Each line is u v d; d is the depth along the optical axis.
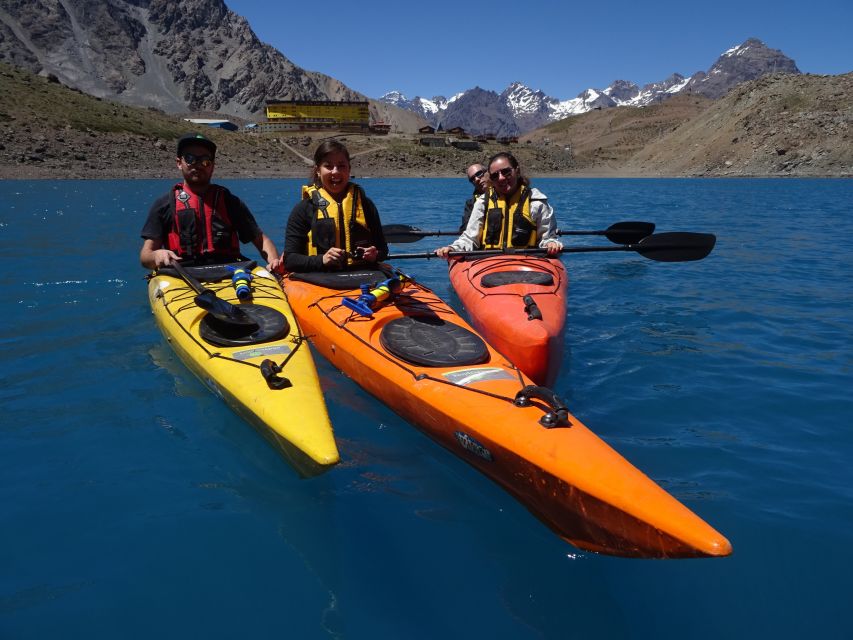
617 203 21.77
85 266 7.07
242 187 31.25
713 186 41.47
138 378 3.72
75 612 1.88
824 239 10.61
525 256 5.16
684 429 3.19
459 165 75.81
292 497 2.53
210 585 2.01
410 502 2.51
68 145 38.06
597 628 1.87
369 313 3.73
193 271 4.30
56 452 2.84
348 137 85.75
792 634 1.85
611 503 2.06
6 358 4.02
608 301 5.96
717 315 5.41
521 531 2.35
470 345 3.29
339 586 2.02
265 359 3.04
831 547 2.24
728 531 2.33
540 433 2.41
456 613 1.91
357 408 3.37
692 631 1.86
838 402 3.53
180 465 2.76
